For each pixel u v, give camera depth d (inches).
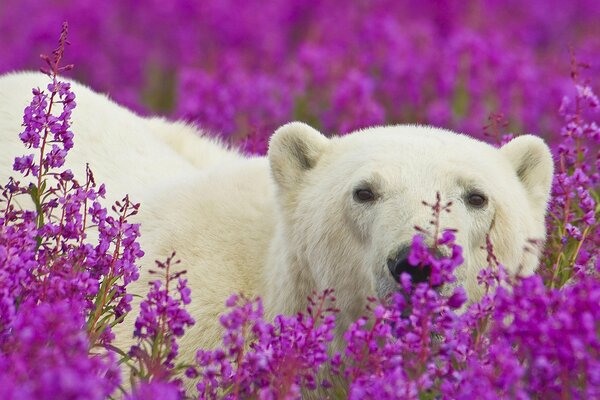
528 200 386.6
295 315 378.9
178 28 938.7
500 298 265.7
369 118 647.1
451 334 289.9
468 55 740.7
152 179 459.8
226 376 285.3
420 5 973.2
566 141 429.1
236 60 756.0
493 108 710.5
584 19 1157.1
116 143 472.4
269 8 988.6
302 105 719.7
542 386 264.8
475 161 362.6
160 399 229.9
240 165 437.7
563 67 833.5
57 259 308.0
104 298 308.2
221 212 408.5
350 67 751.1
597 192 524.1
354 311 363.9
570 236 387.2
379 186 350.3
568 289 272.7
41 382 210.7
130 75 895.7
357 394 263.3
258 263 394.3
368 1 1013.8
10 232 293.3
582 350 254.4
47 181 434.3
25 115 318.7
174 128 532.7
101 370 261.6
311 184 384.2
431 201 339.6
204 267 390.6
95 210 315.6
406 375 282.8
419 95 729.6
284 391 264.4
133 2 969.5
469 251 346.6
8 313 267.3
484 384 254.1
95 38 925.8
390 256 322.7
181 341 373.4
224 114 665.6
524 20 1108.5
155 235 408.5
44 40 893.8
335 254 363.3
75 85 494.3
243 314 275.9
